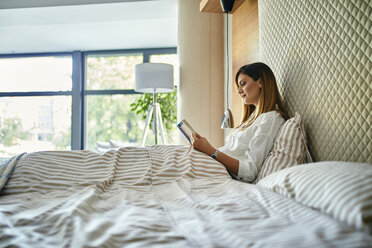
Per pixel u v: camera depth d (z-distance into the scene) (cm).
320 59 146
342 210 68
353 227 64
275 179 106
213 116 365
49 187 123
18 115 591
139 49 574
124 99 575
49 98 588
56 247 56
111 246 57
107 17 424
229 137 195
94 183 128
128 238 61
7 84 596
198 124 364
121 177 141
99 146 397
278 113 172
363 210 64
